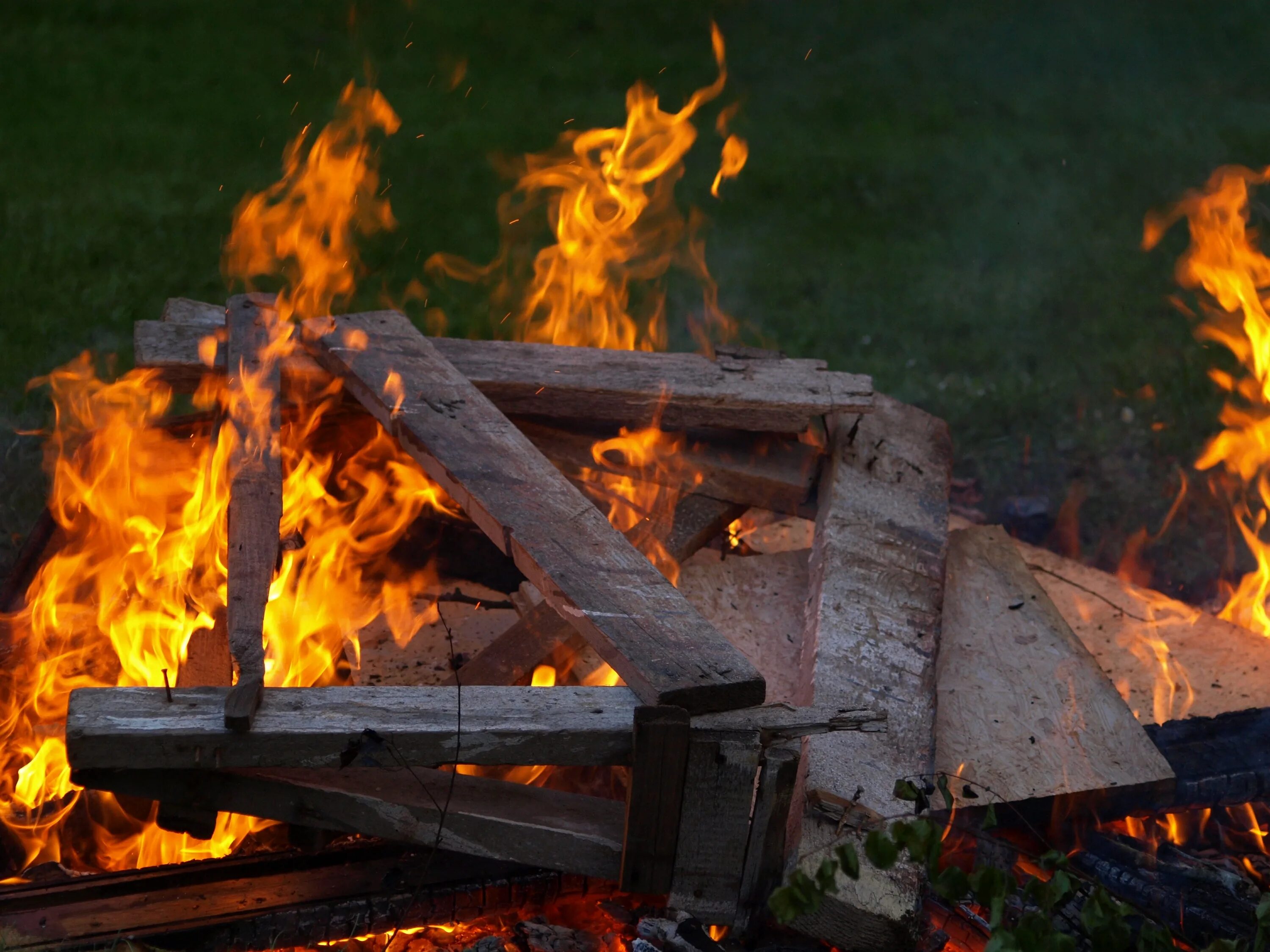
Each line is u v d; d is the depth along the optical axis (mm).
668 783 2230
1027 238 7195
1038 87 9484
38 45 8273
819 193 7559
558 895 2512
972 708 3000
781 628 3229
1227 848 2943
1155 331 6172
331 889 2402
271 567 2600
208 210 6496
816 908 2000
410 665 3230
